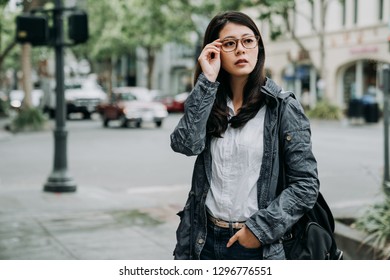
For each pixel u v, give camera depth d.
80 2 11.38
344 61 40.00
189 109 3.04
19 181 13.78
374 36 37.28
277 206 2.91
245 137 3.05
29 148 21.25
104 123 33.00
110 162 17.16
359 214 7.87
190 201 3.20
